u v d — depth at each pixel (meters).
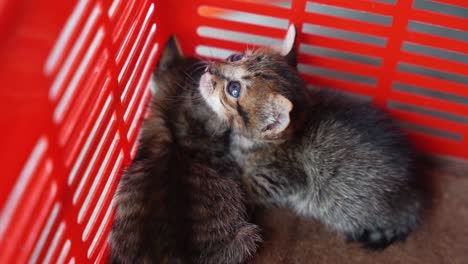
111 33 0.33
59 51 0.27
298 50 0.43
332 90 0.42
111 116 0.35
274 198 0.41
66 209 0.30
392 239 0.40
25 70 0.23
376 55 0.41
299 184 0.40
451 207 0.42
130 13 0.36
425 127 0.44
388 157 0.38
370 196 0.38
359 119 0.40
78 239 0.33
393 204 0.38
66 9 0.25
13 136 0.23
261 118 0.37
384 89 0.43
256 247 0.39
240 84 0.38
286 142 0.39
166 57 0.43
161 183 0.35
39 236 0.28
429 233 0.41
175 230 0.34
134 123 0.40
